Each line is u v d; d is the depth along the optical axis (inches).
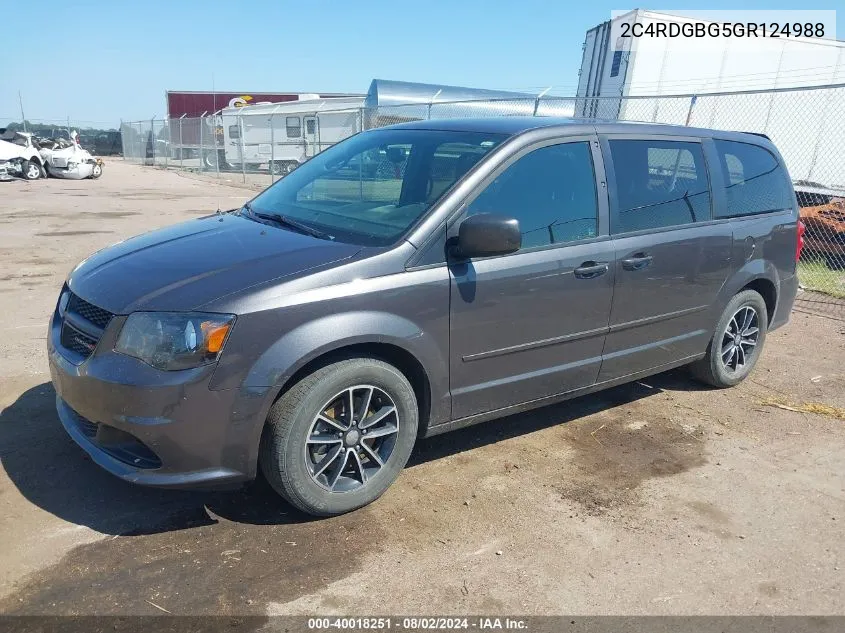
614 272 157.1
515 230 126.5
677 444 167.8
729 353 200.8
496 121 161.2
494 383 144.6
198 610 102.9
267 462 120.0
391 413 131.3
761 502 142.6
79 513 125.7
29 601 103.0
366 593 108.8
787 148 520.4
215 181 999.6
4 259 356.5
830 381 216.8
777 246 204.1
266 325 113.2
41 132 1754.4
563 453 159.9
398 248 127.6
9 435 153.5
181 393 109.3
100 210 598.9
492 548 122.0
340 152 177.6
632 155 165.5
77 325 122.3
